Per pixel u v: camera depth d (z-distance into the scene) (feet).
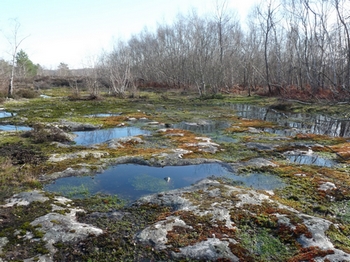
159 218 20.04
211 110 74.84
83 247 17.06
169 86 140.67
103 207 22.22
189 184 26.68
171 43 141.90
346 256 15.56
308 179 27.09
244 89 119.85
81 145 38.86
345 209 21.98
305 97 82.99
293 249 16.67
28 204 21.54
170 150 35.63
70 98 93.76
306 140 42.24
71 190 25.13
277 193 24.36
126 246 17.25
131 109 74.90
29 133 43.27
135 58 165.99
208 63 120.06
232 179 27.55
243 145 39.45
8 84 101.04
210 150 36.60
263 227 18.66
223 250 16.39
